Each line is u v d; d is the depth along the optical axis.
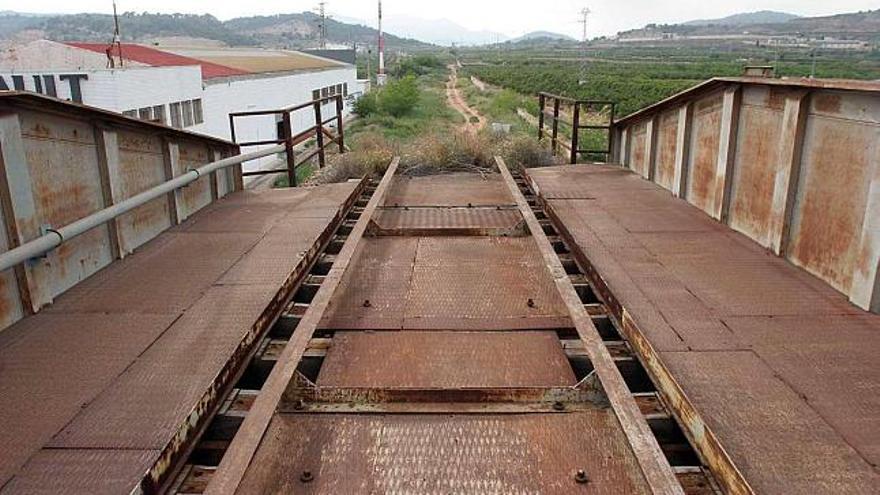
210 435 3.01
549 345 3.65
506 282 4.63
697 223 5.90
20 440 2.63
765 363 3.24
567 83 57.50
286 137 8.34
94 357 3.29
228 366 3.22
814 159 4.46
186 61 25.97
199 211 6.45
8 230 3.63
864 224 3.84
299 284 4.58
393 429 2.82
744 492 2.30
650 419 2.99
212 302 3.99
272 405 2.75
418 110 42.91
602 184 7.89
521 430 2.80
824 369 3.17
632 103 38.47
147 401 2.89
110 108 17.80
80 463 2.49
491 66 109.81
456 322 3.96
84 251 4.41
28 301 3.75
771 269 4.61
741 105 5.53
